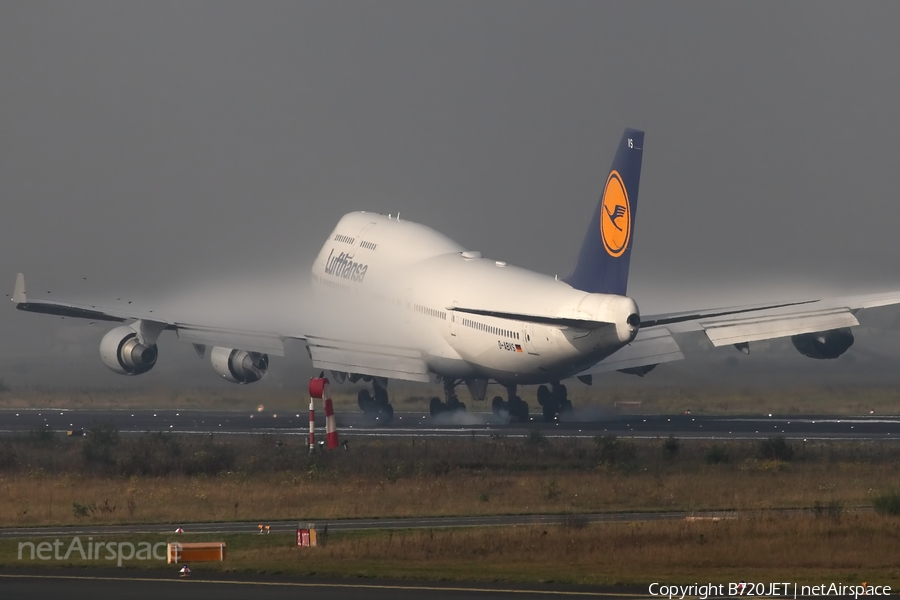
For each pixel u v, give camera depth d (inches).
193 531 5162.4
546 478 6599.4
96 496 6195.9
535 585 3880.4
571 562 4306.1
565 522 5068.9
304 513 5605.3
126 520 5462.6
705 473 6702.8
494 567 4217.5
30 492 6382.9
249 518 5497.1
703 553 4431.6
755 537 4722.0
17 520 5506.9
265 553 4589.1
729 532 4778.5
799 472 6683.1
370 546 4630.9
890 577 3993.6
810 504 5664.4
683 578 3986.2
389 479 6609.3
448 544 4613.7
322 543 4763.8
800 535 4702.3
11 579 4050.2
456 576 4025.6
